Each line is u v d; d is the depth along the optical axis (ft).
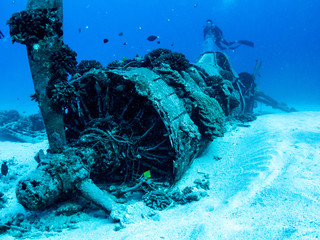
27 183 12.35
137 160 17.24
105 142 15.52
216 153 25.43
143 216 13.85
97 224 13.43
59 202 14.94
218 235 10.66
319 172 16.33
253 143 26.32
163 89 18.63
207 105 22.80
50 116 14.56
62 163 13.39
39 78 14.21
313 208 11.73
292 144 23.62
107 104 17.53
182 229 11.63
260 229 10.71
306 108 83.71
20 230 12.66
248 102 47.14
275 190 14.65
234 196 15.10
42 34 13.85
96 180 17.87
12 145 35.45
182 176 20.38
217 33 64.03
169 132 15.81
